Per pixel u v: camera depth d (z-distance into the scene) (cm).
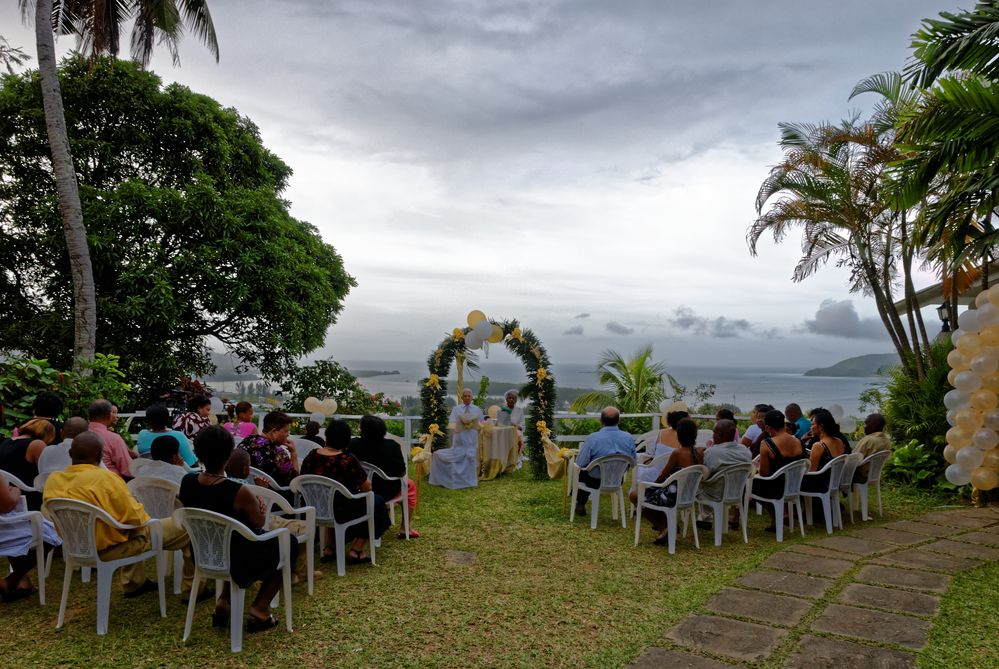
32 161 1312
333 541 569
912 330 957
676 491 586
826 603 451
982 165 691
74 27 1104
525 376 999
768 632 403
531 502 812
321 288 1501
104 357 877
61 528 405
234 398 1278
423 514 741
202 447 389
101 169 1366
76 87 1312
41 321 1280
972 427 728
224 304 1292
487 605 454
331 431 528
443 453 912
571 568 541
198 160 1408
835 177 974
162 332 1359
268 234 1393
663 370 1501
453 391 1087
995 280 1041
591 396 1511
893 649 377
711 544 618
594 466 675
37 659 369
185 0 1116
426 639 397
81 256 973
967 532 656
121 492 410
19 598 460
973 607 441
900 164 735
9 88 1302
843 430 966
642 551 592
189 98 1427
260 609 408
